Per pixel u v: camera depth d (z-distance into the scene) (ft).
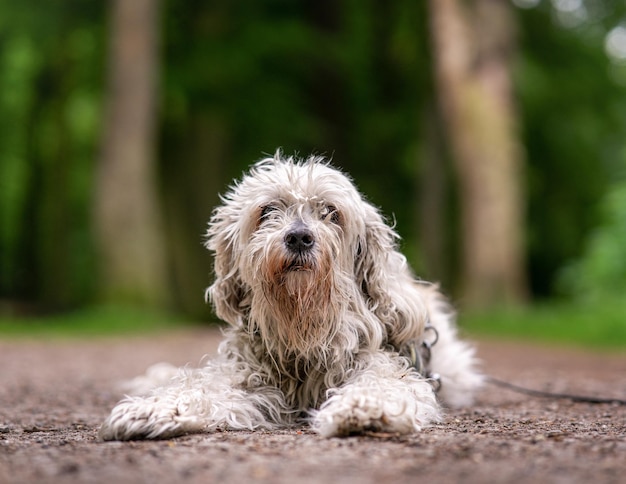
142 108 61.93
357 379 15.03
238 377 15.69
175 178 77.77
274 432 14.02
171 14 74.08
